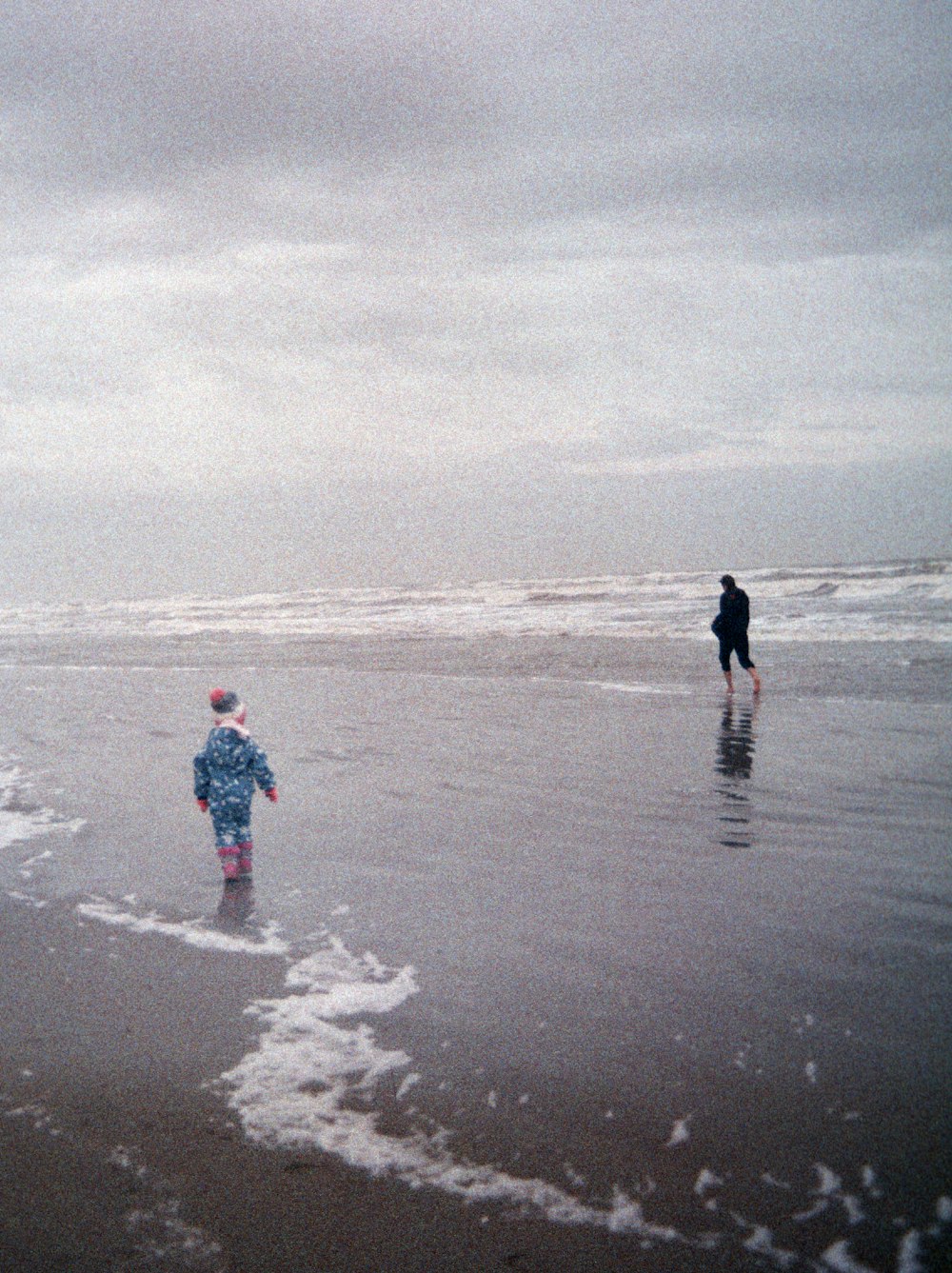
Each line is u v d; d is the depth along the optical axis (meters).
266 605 56.62
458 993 5.60
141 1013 5.54
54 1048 5.17
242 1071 4.84
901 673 17.94
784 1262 3.35
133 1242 3.61
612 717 14.87
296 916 7.01
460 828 9.10
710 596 39.38
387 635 32.59
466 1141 4.16
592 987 5.57
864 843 8.01
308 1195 3.84
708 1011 5.20
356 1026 5.26
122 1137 4.31
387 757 12.66
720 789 10.09
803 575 46.00
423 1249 3.50
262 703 18.38
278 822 9.66
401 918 6.86
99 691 20.83
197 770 8.04
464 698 17.64
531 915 6.78
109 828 9.66
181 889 7.72
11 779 12.15
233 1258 3.50
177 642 34.62
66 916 7.21
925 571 41.12
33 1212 3.81
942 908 6.47
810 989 5.38
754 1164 3.88
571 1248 3.47
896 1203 3.60
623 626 30.23
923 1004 5.13
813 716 14.10
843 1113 4.18
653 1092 4.44
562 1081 4.59
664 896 7.02
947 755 11.10
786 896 6.88
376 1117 4.38
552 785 10.67
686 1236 3.50
